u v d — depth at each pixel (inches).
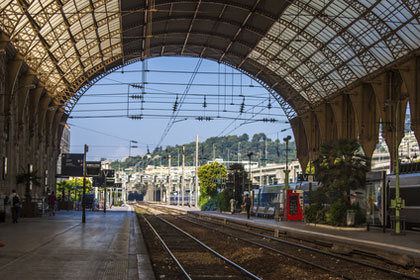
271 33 2447.1
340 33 2057.1
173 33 2623.0
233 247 967.0
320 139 2760.8
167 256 795.4
